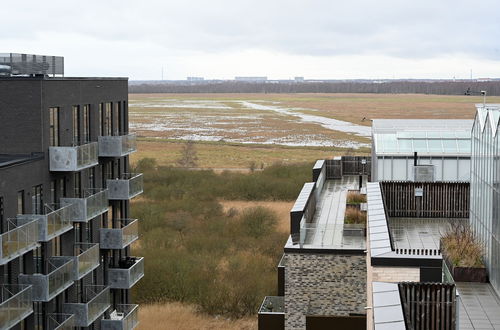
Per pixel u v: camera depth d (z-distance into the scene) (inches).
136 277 1535.4
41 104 1189.1
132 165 4222.4
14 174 1094.4
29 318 1169.4
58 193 1259.2
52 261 1226.6
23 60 1337.4
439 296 652.7
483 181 999.0
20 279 1121.4
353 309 1247.5
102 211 1364.4
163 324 1903.3
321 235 1312.7
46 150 1210.0
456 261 864.9
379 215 1010.1
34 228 1078.4
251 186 3607.3
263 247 2544.3
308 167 4013.3
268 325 1277.1
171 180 3818.9
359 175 1893.5
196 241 2600.9
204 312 2007.9
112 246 1450.5
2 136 1199.6
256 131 6939.0
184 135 6619.1
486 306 768.9
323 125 7500.0
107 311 1473.9
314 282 1259.8
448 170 1646.2
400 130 1759.4
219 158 5068.9
